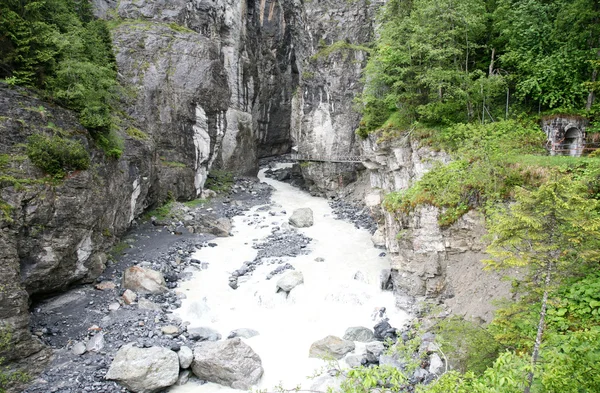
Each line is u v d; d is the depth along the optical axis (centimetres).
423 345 1355
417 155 2119
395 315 1719
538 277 920
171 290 1988
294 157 4234
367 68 2677
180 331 1623
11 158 1531
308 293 1927
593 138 1755
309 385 1322
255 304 1902
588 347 730
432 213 1647
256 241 2683
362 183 3709
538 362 741
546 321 897
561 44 1875
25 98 1672
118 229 2378
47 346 1425
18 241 1496
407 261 1753
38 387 1266
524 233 763
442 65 2119
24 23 1770
